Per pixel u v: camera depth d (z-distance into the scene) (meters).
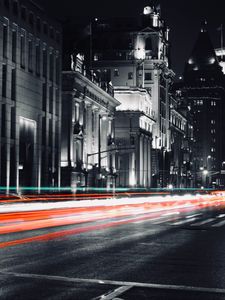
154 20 148.00
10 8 68.75
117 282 11.07
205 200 95.19
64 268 12.78
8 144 67.19
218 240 20.06
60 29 86.50
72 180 90.38
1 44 66.12
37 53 78.12
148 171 140.62
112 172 116.19
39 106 77.44
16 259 14.24
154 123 147.88
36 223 27.44
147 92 135.75
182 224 28.67
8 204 36.72
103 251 16.20
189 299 9.60
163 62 145.50
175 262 14.10
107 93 112.00
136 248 17.14
